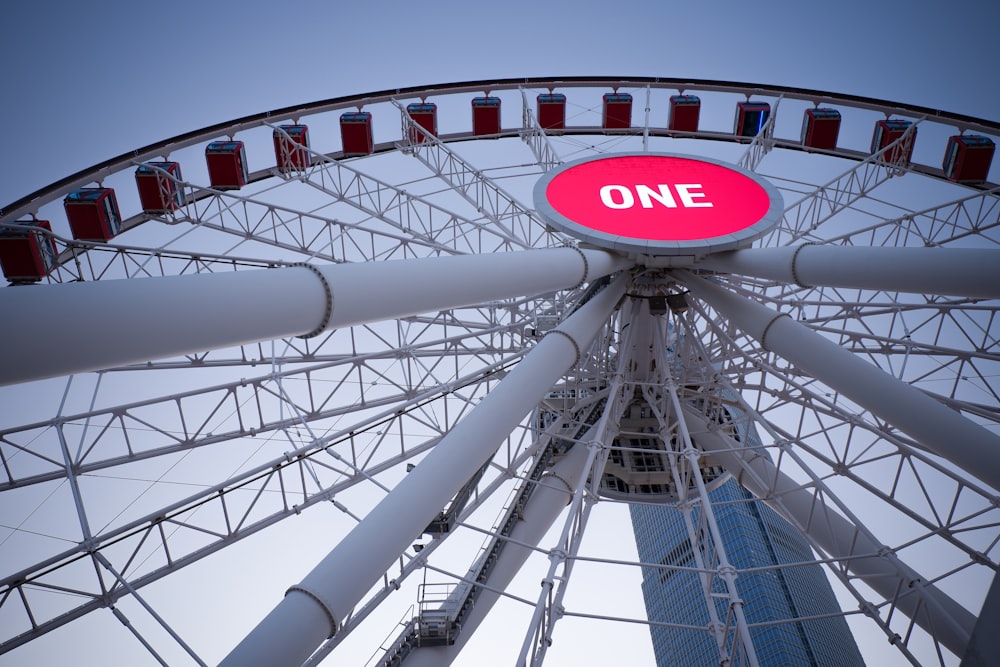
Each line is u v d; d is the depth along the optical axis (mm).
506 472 26562
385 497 19953
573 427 32438
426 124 36406
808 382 29156
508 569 29344
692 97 37469
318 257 29203
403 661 27125
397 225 30938
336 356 28016
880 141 33969
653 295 28016
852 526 29172
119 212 30172
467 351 29094
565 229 25328
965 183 32125
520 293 21266
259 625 17141
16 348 10281
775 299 28922
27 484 23453
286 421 26219
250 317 13258
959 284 19031
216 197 29578
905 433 21375
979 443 19703
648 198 26969
